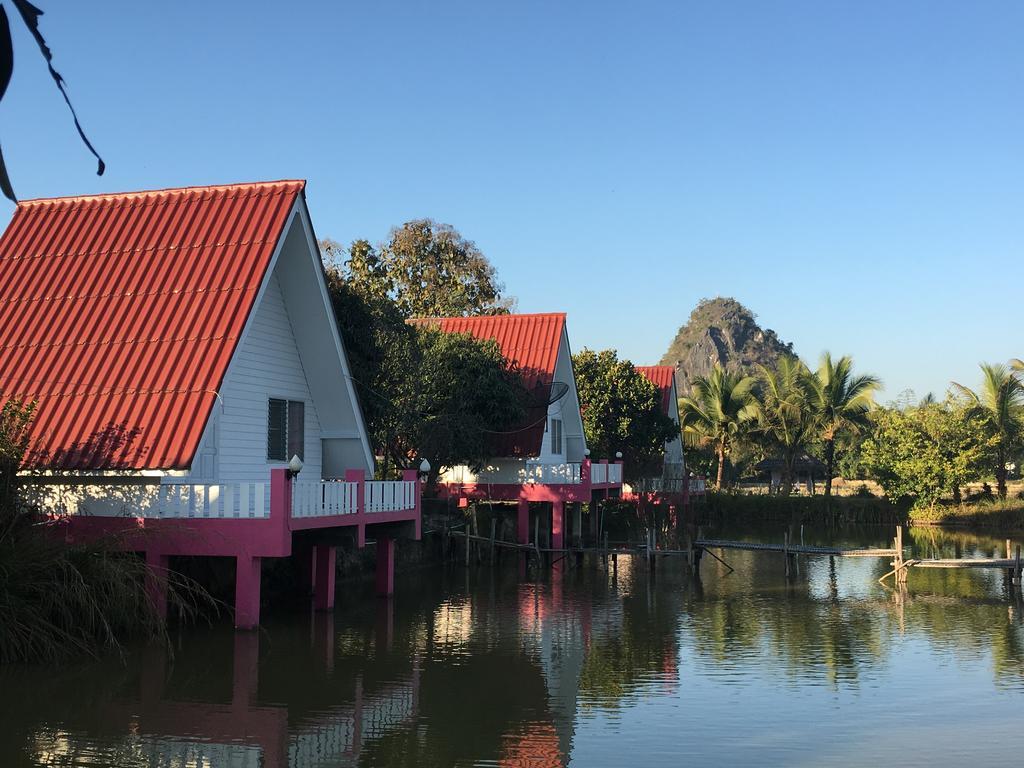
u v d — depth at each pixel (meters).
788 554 30.72
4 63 2.22
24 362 18.25
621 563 34.53
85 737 10.95
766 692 13.91
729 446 61.88
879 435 56.56
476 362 31.81
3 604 14.03
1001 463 54.47
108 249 20.31
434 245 63.97
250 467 20.28
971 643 18.16
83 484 16.70
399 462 31.64
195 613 17.81
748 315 161.88
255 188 20.69
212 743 10.84
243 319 18.16
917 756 10.77
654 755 10.72
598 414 46.59
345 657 15.88
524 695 13.55
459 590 25.94
